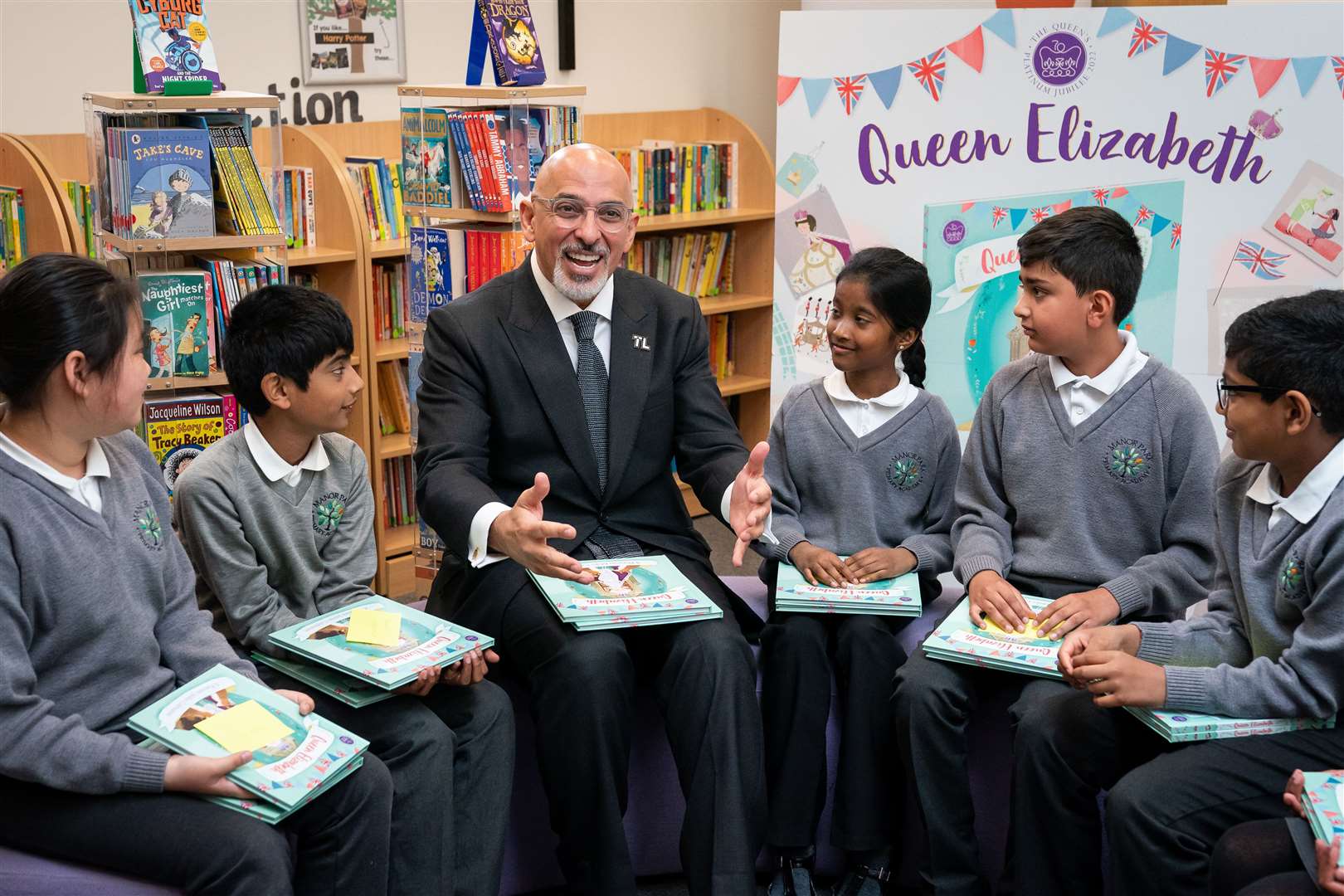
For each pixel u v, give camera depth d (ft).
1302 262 9.52
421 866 5.78
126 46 11.26
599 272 6.75
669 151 13.69
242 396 6.33
